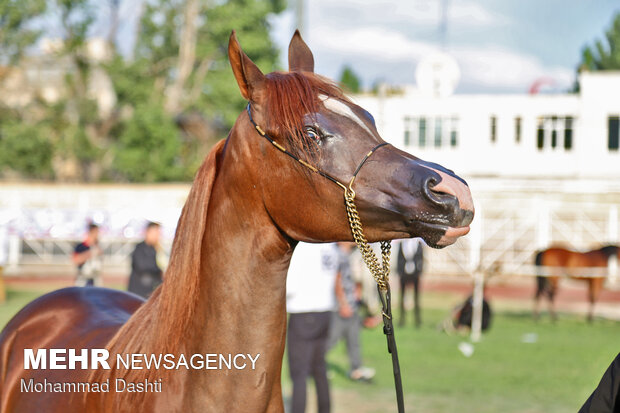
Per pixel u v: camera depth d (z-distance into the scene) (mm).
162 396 2070
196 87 34188
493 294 18656
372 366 8031
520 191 16812
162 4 33969
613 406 2205
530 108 32625
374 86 32688
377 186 1925
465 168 32625
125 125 32938
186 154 34625
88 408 2283
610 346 9883
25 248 19906
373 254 2002
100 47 37594
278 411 2129
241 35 32156
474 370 7836
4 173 33031
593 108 32344
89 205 23141
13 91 32531
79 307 2936
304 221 1986
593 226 22734
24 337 2877
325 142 1956
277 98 1987
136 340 2225
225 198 2066
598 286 13062
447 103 32562
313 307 4836
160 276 6488
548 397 6555
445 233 1867
